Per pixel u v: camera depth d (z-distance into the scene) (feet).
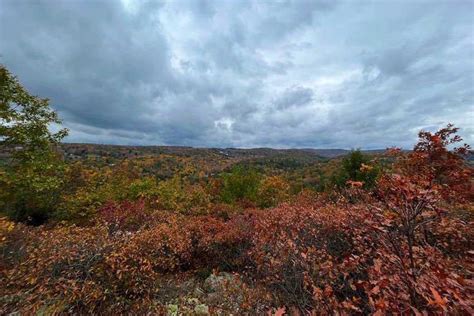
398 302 7.43
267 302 14.57
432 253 9.43
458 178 12.70
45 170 35.32
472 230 13.52
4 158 33.37
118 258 17.97
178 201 49.78
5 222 18.42
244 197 59.36
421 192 7.83
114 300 17.47
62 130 37.37
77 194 39.24
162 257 23.41
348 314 9.07
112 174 52.90
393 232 8.99
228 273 25.23
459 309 6.40
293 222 21.49
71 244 18.66
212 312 16.72
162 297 20.02
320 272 12.49
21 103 34.01
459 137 14.14
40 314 14.71
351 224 15.81
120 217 29.76
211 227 29.40
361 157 43.60
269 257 16.71
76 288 15.80
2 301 14.98
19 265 16.08
